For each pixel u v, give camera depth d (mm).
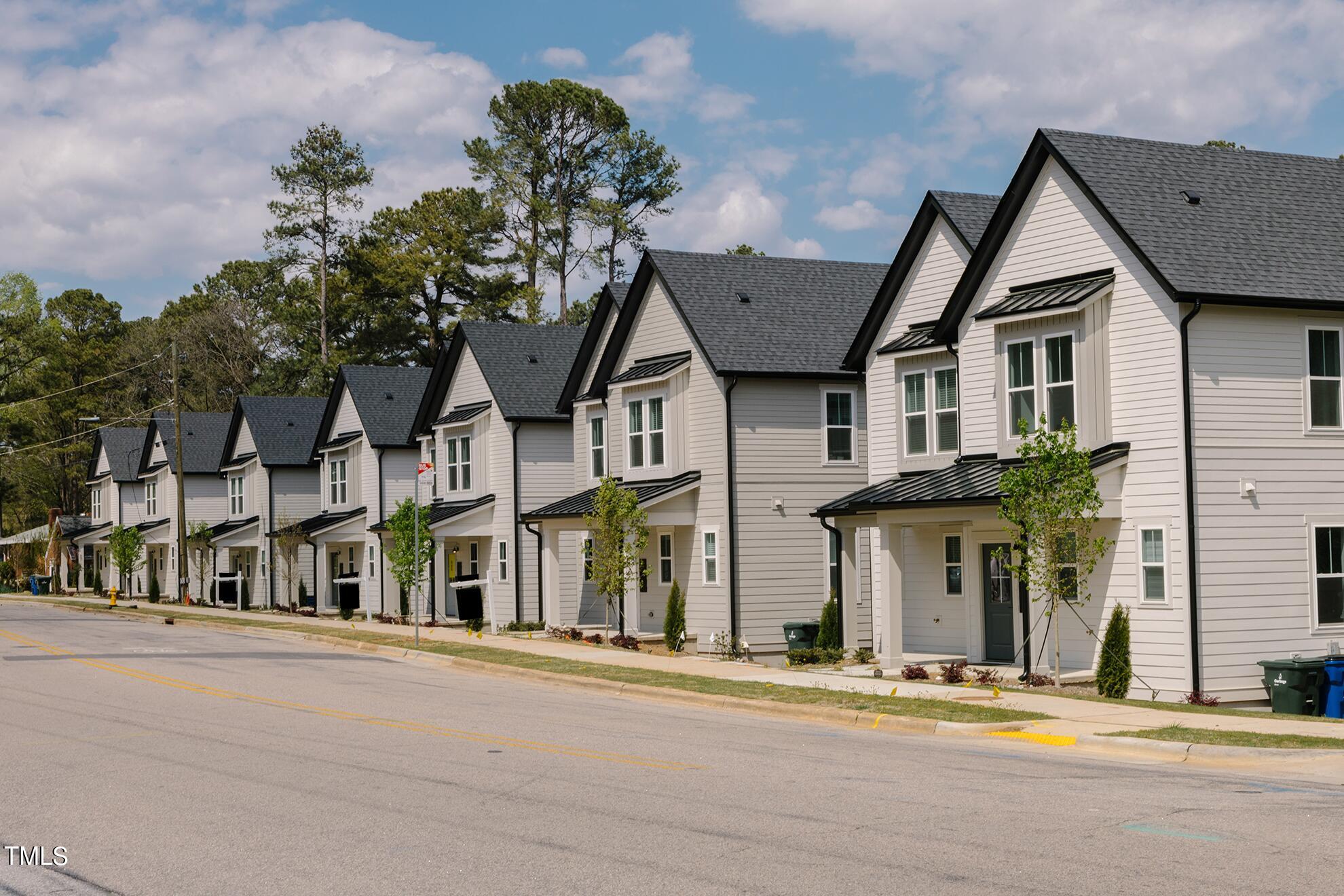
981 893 8484
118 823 11219
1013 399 23625
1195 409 21203
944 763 14188
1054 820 10805
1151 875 8891
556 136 70438
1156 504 21422
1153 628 21359
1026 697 19625
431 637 33688
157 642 34125
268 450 56906
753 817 11070
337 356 74000
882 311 28219
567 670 24469
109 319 103688
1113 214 22078
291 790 12680
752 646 31094
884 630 25031
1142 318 21828
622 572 31375
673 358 33094
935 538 26406
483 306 69250
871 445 27844
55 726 17609
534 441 40375
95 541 74562
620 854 9773
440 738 16297
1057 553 20953
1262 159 25125
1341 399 22406
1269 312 21922
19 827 11094
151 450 70000
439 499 43844
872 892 8547
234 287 94000
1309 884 8602
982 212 27156
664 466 32938
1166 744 14883
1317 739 15117
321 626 39156
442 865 9523
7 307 93250
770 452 31688
